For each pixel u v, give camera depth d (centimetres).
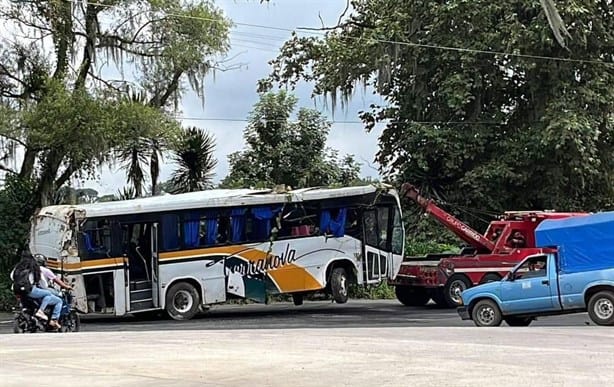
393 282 2636
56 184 3086
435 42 3353
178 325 2123
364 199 2512
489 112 3400
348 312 2478
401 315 2342
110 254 2256
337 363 1083
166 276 2309
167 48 3064
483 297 1867
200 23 3125
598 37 3222
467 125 3362
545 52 3225
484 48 3256
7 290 2842
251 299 2394
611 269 1741
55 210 2264
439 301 2609
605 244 1752
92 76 3033
